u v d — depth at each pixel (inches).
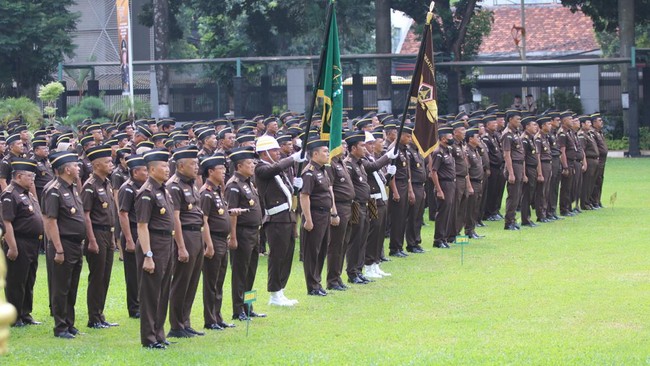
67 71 1814.7
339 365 382.3
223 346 455.5
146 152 503.2
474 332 471.8
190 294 492.1
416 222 781.3
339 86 590.6
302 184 587.5
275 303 569.3
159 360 403.2
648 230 879.1
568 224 943.0
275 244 562.6
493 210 1002.1
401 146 759.7
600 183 1077.1
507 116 944.9
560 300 554.6
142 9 2005.4
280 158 676.7
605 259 711.7
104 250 518.0
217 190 511.2
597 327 478.0
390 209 754.8
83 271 698.8
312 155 599.8
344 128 938.1
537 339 448.1
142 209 455.2
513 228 916.6
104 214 518.6
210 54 1914.4
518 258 731.4
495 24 2810.0
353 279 644.7
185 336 484.4
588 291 581.3
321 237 599.5
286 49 2281.0
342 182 622.8
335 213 609.0
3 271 134.3
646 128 1910.7
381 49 1820.9
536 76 2148.1
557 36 2746.1
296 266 721.6
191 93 1914.4
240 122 979.9
